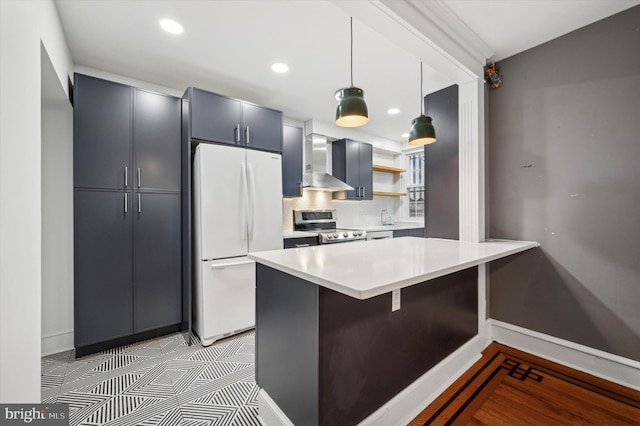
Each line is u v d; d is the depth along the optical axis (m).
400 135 4.97
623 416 1.55
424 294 1.74
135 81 2.74
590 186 1.93
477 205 2.27
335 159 4.61
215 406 1.67
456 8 1.76
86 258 2.27
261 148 2.92
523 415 1.57
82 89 2.24
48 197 2.29
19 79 1.00
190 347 2.43
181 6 1.80
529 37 2.06
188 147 2.52
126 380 1.93
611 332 1.87
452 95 2.46
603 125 1.88
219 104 2.66
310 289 1.24
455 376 1.92
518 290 2.29
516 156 2.28
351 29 1.88
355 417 1.34
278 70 2.64
